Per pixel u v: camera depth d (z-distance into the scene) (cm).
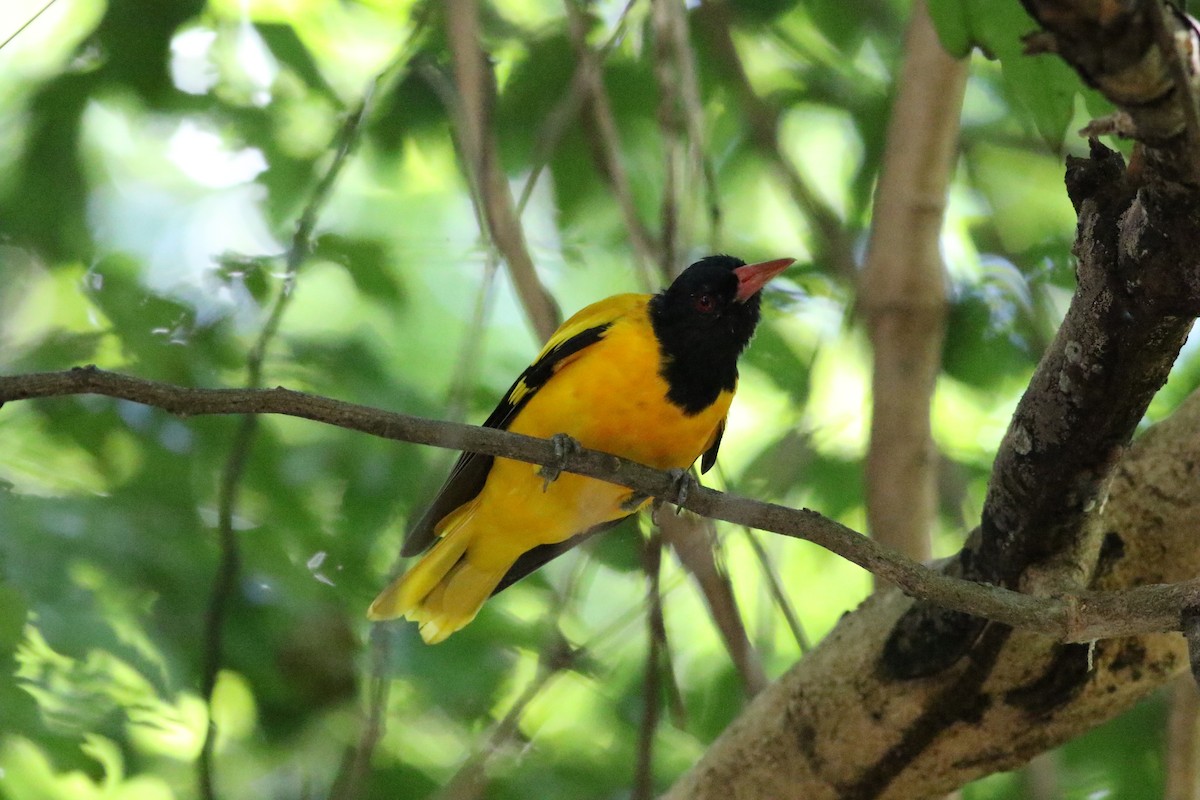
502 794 1152
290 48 1364
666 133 890
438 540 1020
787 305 1309
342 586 1192
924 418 992
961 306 1280
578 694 1279
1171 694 997
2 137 1358
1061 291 1288
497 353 1437
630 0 912
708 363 930
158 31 1325
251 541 1178
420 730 1198
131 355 1248
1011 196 1409
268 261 1286
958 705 752
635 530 1030
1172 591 604
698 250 1434
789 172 1162
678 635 1362
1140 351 585
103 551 1102
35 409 1227
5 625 1034
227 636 1109
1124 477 726
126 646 1070
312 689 1147
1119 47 405
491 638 1220
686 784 830
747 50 1389
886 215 1023
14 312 1346
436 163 1420
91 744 1043
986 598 628
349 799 816
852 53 1365
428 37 1281
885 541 970
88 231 1381
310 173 1381
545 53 1336
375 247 1348
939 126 1016
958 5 687
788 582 1427
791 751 794
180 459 1218
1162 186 500
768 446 1327
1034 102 696
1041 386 631
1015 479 664
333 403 664
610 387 909
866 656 770
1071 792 1248
